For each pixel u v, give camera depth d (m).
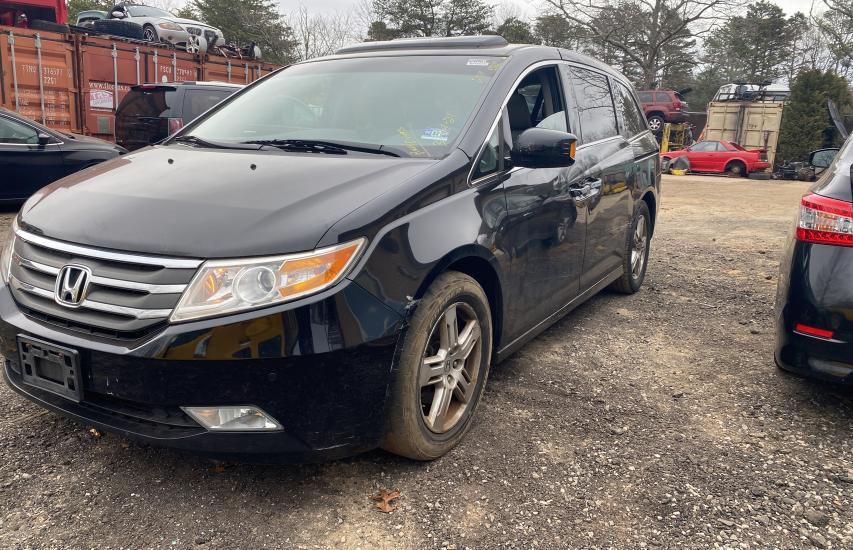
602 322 4.82
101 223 2.48
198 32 16.67
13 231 2.82
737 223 10.25
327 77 3.82
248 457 2.36
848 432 3.17
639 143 5.27
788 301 3.12
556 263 3.75
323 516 2.46
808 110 27.23
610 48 42.28
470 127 3.14
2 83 9.88
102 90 10.99
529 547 2.31
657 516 2.50
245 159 3.02
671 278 6.21
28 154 8.42
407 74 3.63
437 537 2.36
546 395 3.53
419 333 2.60
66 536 2.31
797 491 2.67
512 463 2.84
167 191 2.64
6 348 2.62
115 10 17.97
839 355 2.97
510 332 3.38
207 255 2.26
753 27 60.50
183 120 9.66
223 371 2.23
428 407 2.87
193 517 2.43
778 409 3.41
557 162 3.12
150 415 2.36
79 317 2.38
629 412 3.35
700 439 3.09
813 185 3.37
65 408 2.52
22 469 2.69
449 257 2.72
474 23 50.12
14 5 11.93
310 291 2.28
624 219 4.90
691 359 4.11
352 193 2.57
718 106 28.83
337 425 2.39
